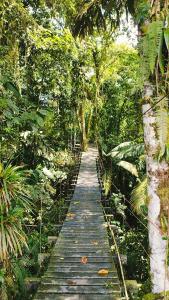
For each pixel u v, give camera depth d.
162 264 2.59
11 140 5.53
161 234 2.59
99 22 4.43
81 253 4.87
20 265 4.78
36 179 6.39
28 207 3.69
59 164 10.53
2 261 3.54
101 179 11.10
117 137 13.24
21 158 6.86
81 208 7.65
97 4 4.23
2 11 4.49
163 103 2.39
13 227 3.32
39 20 6.59
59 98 8.99
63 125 10.55
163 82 2.45
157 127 2.42
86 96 12.96
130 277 6.81
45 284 3.90
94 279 4.02
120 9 4.21
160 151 2.45
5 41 5.07
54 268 4.36
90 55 10.48
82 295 3.64
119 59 12.62
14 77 5.03
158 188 2.61
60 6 5.76
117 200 9.12
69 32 6.45
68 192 9.82
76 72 9.18
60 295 3.64
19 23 4.95
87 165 13.30
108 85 13.83
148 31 2.21
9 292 4.16
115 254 5.19
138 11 2.50
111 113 14.07
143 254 7.16
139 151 8.84
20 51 6.27
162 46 2.32
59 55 6.82
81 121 14.79
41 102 7.57
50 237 5.77
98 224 6.38
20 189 3.65
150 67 2.21
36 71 6.71
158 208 2.62
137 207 6.18
